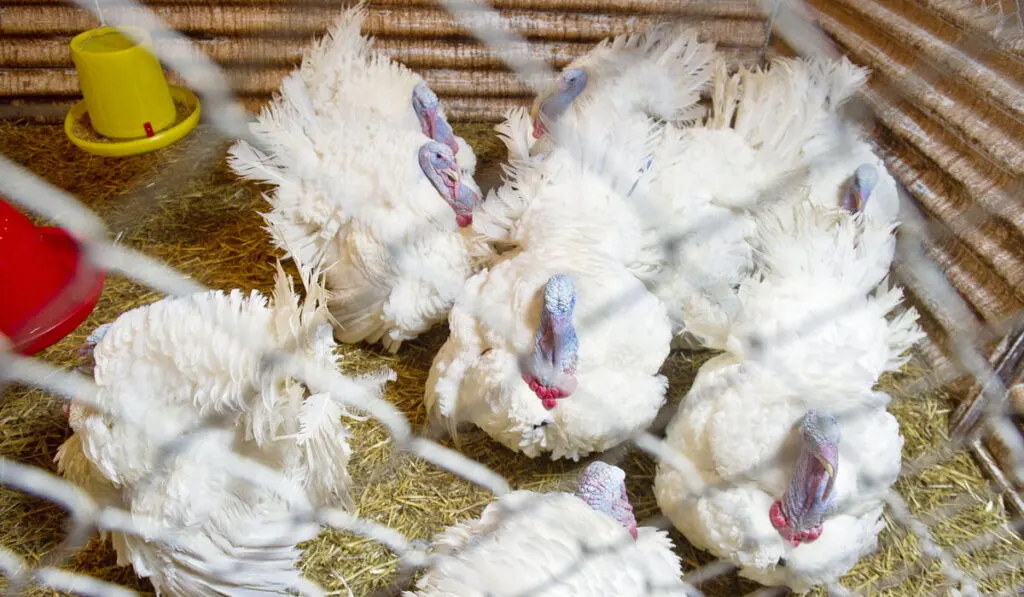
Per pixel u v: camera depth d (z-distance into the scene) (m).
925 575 1.60
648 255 1.79
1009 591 1.60
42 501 1.54
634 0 2.25
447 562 1.31
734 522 1.45
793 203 1.83
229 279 1.91
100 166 1.99
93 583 1.47
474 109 2.41
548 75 2.33
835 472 1.35
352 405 1.61
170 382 1.29
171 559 1.35
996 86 1.70
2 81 2.19
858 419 1.50
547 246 1.67
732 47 2.28
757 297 1.63
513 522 1.36
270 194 2.05
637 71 2.02
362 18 2.05
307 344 1.29
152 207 1.96
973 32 1.75
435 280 1.75
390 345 1.86
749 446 1.46
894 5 1.94
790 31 2.22
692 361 1.92
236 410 1.29
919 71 1.87
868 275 1.71
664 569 1.37
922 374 1.88
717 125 2.01
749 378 1.54
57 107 2.20
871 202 1.86
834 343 1.57
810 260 1.67
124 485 1.33
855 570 1.60
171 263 1.89
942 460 1.77
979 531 1.67
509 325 1.57
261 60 2.15
